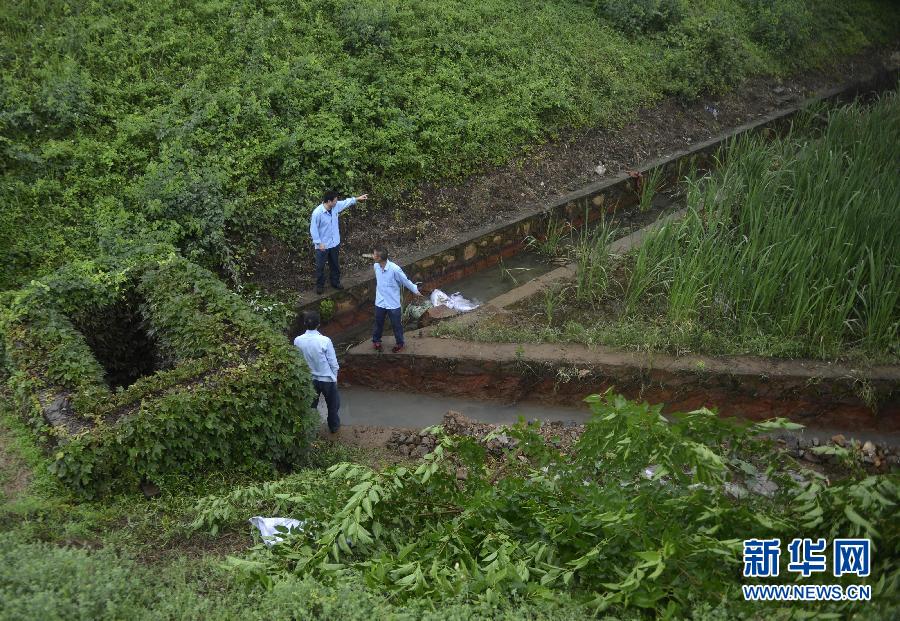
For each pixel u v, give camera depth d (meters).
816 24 21.38
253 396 7.72
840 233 10.54
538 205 13.83
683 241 11.76
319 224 10.74
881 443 9.55
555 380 10.11
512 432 6.41
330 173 12.26
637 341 10.27
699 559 5.07
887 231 10.98
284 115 12.45
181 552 6.25
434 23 15.05
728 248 11.23
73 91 11.45
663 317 10.82
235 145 11.74
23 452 7.25
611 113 15.90
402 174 12.91
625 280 11.80
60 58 11.99
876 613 4.53
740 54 18.81
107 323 9.34
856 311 10.37
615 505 5.39
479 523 5.82
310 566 5.59
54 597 4.93
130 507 6.82
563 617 4.91
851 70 21.33
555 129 14.95
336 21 14.28
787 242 10.84
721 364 9.95
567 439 9.15
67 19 12.48
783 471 5.91
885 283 10.48
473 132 13.72
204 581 5.69
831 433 9.85
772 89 19.14
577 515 5.78
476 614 5.02
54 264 9.95
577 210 14.17
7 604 4.73
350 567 5.64
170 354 8.77
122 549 6.08
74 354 7.99
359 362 10.44
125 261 9.67
